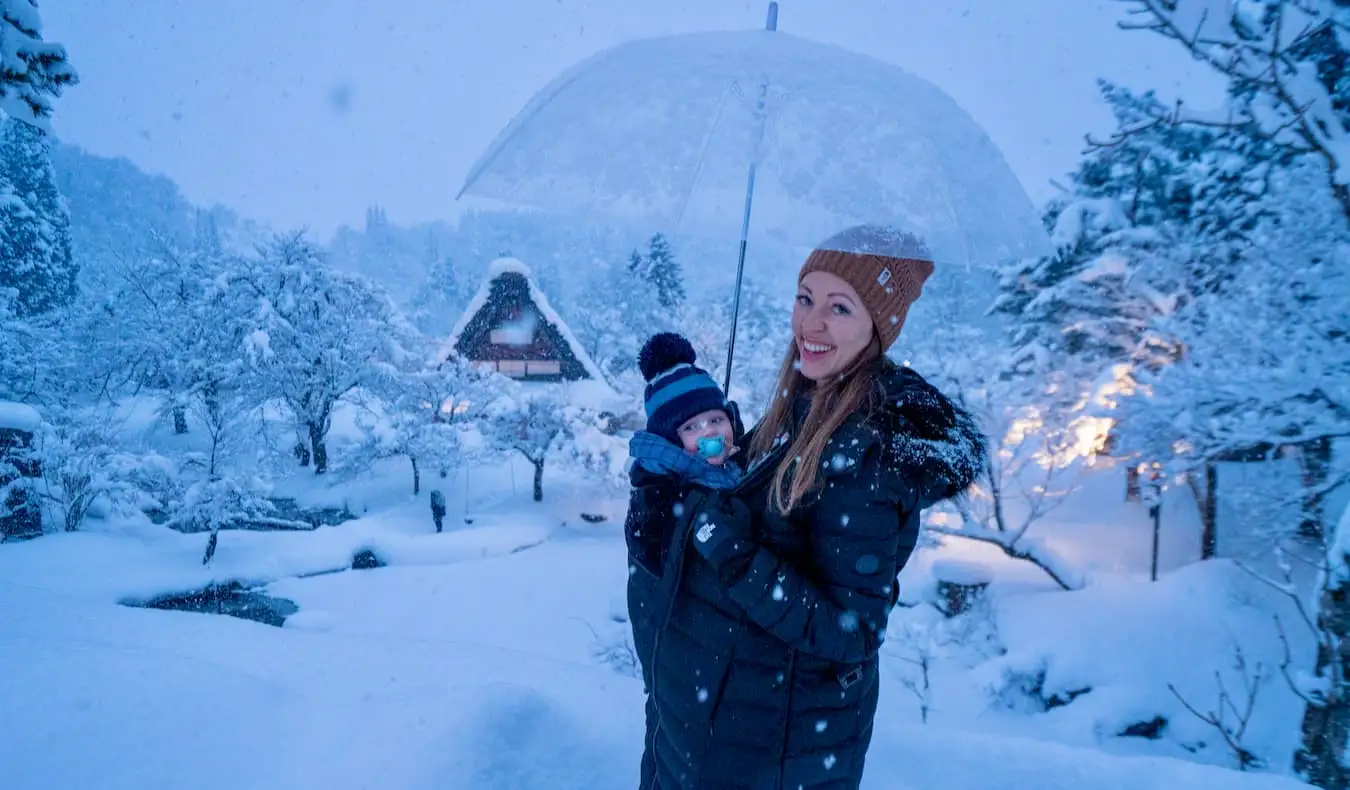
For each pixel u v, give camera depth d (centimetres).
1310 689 512
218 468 2373
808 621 137
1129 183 1755
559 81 178
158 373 3134
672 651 158
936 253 149
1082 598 1355
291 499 2839
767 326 2980
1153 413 1245
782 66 157
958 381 1650
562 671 431
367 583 1802
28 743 247
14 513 1817
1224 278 1530
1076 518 2053
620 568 1867
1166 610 1263
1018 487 2097
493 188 168
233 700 289
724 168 152
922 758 290
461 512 2648
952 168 154
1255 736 981
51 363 2917
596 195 156
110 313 3225
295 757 259
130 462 2006
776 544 147
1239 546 1745
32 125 660
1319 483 1192
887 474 137
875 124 153
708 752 153
